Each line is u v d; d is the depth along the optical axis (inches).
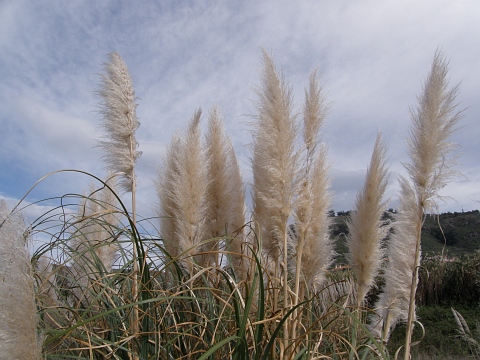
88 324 50.6
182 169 63.9
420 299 211.8
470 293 207.9
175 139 74.7
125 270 59.4
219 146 73.6
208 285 55.9
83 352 49.0
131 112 62.9
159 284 56.4
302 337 51.1
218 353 48.9
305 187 57.6
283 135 55.2
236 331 46.4
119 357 48.1
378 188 69.4
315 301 71.2
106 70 62.3
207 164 66.2
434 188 60.4
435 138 59.7
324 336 61.9
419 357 143.2
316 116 58.6
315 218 64.4
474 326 175.5
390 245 68.6
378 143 70.7
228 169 73.3
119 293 54.7
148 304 50.7
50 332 42.0
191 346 53.3
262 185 59.7
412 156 61.6
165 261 60.0
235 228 75.9
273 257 66.8
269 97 56.2
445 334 173.0
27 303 32.8
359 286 71.1
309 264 65.6
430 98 60.0
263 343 50.6
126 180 63.7
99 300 54.8
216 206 72.6
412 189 62.6
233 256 72.0
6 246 32.7
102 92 61.9
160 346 48.9
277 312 50.8
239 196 77.3
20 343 32.1
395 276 66.1
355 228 70.8
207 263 65.1
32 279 33.9
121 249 60.2
